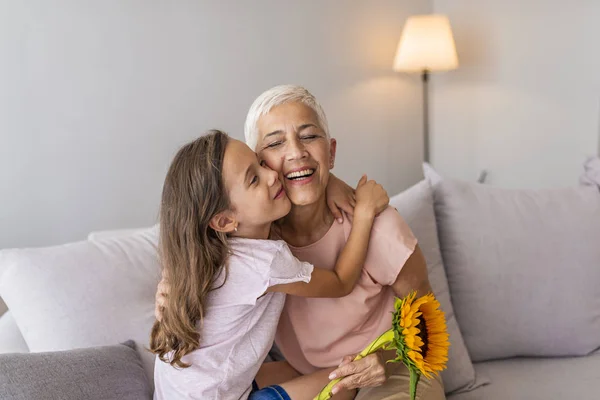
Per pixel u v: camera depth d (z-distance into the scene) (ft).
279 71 10.59
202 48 10.04
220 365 4.73
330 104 11.02
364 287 5.28
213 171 4.51
